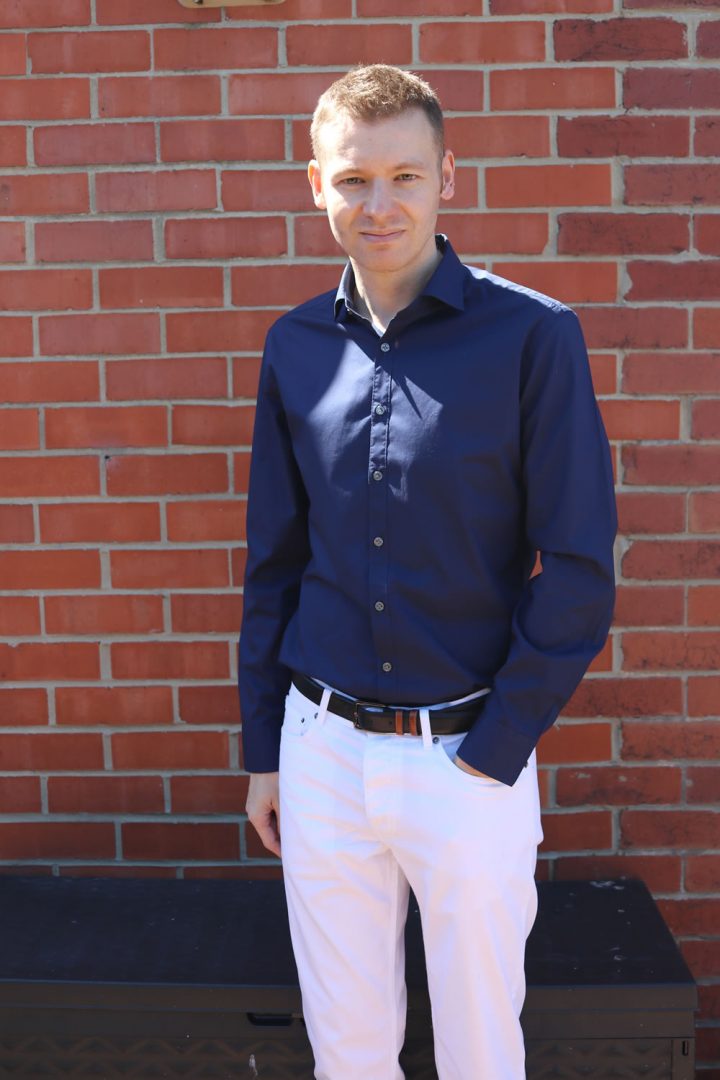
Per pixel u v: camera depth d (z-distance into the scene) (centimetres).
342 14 251
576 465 174
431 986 187
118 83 255
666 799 267
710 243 254
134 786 272
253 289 259
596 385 258
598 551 174
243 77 254
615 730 266
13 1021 225
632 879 266
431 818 179
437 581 181
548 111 252
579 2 250
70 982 222
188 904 253
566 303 256
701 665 264
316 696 192
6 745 272
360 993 192
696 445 259
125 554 267
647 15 249
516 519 184
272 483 206
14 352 262
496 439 177
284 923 245
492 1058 182
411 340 183
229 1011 221
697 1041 272
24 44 255
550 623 174
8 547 268
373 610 184
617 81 251
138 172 257
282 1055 223
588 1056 220
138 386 262
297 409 192
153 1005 221
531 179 254
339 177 175
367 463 182
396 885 192
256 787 212
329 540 189
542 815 268
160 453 264
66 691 271
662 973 222
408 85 176
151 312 260
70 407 263
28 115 257
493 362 176
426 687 183
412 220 175
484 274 186
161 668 269
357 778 187
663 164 253
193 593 267
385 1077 196
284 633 209
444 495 177
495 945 180
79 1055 225
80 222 259
